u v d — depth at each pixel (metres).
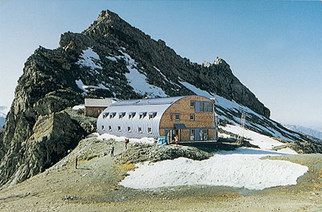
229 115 120.06
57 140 54.00
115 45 134.50
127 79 112.25
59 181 32.31
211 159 37.81
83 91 86.81
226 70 193.75
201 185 29.73
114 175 32.66
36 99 73.81
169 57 165.62
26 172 49.66
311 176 29.67
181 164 34.53
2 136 74.81
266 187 28.73
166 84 128.38
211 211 21.88
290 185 28.33
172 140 49.53
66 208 23.33
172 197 26.20
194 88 153.88
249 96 187.12
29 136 62.91
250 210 21.77
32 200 26.33
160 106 51.22
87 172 34.66
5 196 28.52
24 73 87.56
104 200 25.72
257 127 118.94
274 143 75.12
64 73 91.12
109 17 151.38
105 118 58.72
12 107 77.06
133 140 49.59
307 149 63.91
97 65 109.25
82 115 67.62
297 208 21.41
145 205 24.05
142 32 161.50
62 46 110.31
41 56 92.50
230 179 31.39
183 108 51.88
